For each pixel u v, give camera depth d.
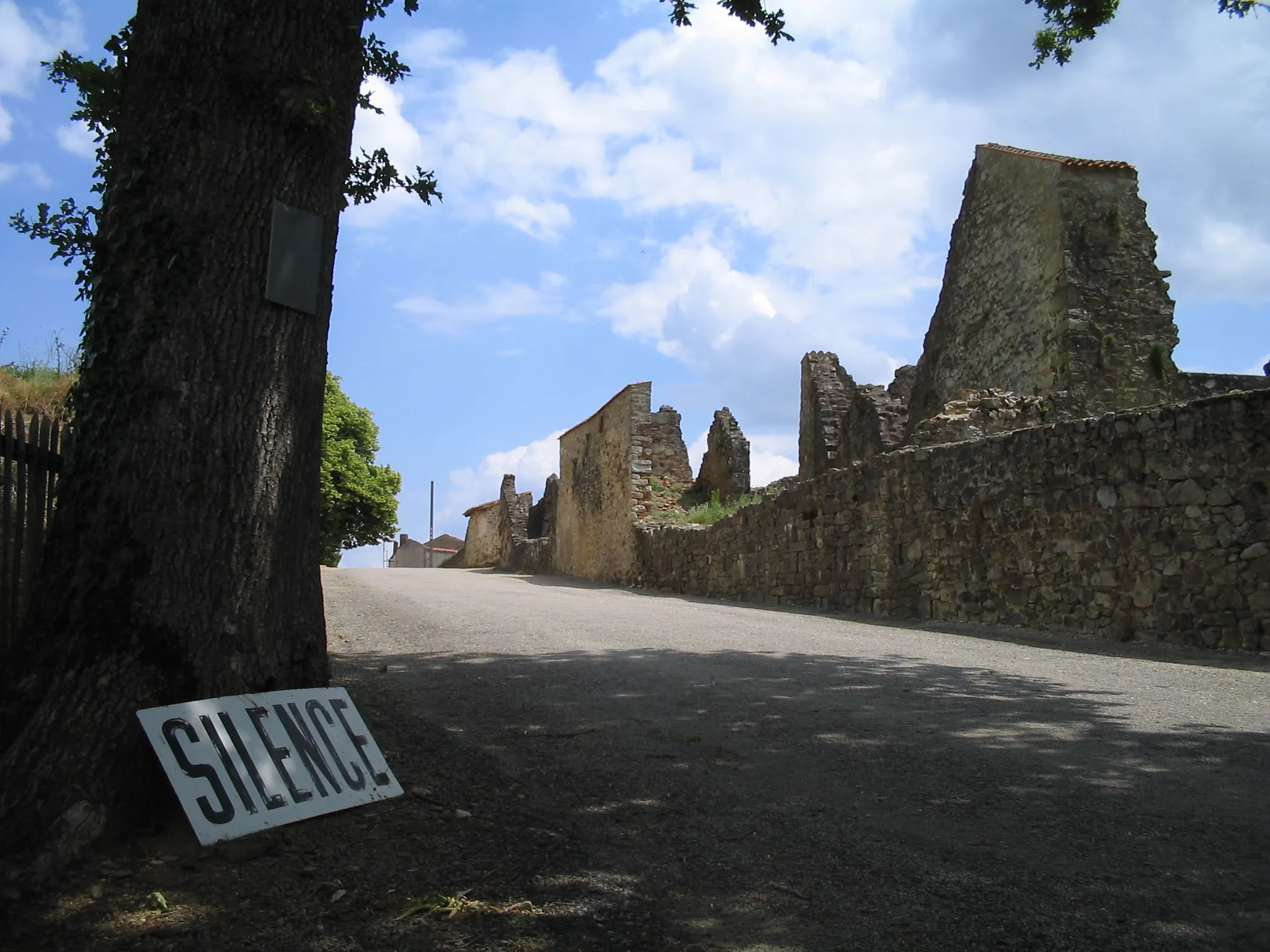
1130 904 3.19
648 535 23.28
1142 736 5.41
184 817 3.62
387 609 13.34
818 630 11.14
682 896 3.33
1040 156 18.05
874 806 4.24
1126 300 16.89
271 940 2.95
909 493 13.30
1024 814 4.09
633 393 25.14
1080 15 8.70
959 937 2.99
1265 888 3.29
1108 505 10.29
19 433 4.42
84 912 3.05
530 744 5.26
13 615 4.36
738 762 4.92
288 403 4.17
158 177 3.97
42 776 3.39
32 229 4.98
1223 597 9.12
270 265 4.11
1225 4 8.04
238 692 3.88
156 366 3.86
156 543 3.77
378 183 6.28
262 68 4.10
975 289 20.12
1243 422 9.08
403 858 3.58
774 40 7.02
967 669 7.87
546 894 3.33
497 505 46.12
